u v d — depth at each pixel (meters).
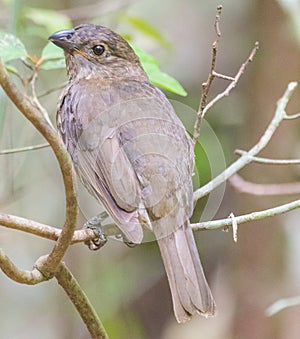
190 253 7.52
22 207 13.15
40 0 14.04
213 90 14.45
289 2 10.98
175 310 7.31
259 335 12.77
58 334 13.79
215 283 14.25
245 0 14.84
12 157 11.89
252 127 13.19
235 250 13.10
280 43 12.86
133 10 15.38
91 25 9.33
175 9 15.43
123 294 14.00
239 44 14.77
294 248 12.66
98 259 13.81
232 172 8.61
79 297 7.38
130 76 9.16
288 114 12.73
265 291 12.77
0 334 13.62
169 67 14.83
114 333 13.68
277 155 12.64
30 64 10.38
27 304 13.93
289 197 12.57
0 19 11.59
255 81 13.12
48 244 13.79
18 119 12.28
